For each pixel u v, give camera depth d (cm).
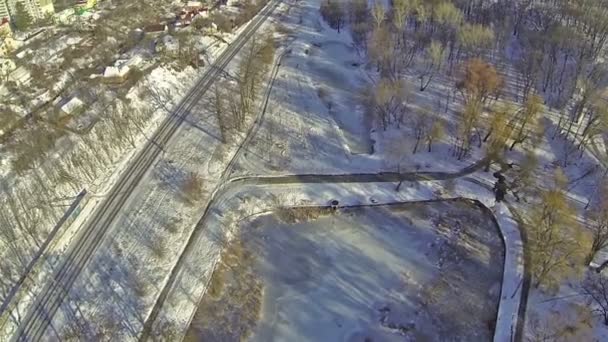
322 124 11444
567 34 13012
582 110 10869
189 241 8600
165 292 7731
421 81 12356
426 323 7525
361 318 7612
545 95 11756
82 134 10375
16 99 11731
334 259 8531
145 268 8025
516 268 8075
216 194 9544
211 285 7950
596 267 7906
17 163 9531
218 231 8825
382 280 8181
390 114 11319
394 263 8450
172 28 15550
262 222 9156
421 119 10731
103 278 7800
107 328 7138
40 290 7556
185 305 7588
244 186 9731
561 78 11775
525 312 7406
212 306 7681
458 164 10088
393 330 7431
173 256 8288
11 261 7875
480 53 13212
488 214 9119
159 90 12356
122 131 10462
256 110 11906
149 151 10419
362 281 8169
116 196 9275
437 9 14038
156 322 7300
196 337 7238
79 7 16888
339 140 10912
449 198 9438
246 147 10675
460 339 7281
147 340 7062
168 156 10306
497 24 14212
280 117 11669
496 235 8769
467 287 8000
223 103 11981
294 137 10994
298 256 8581
